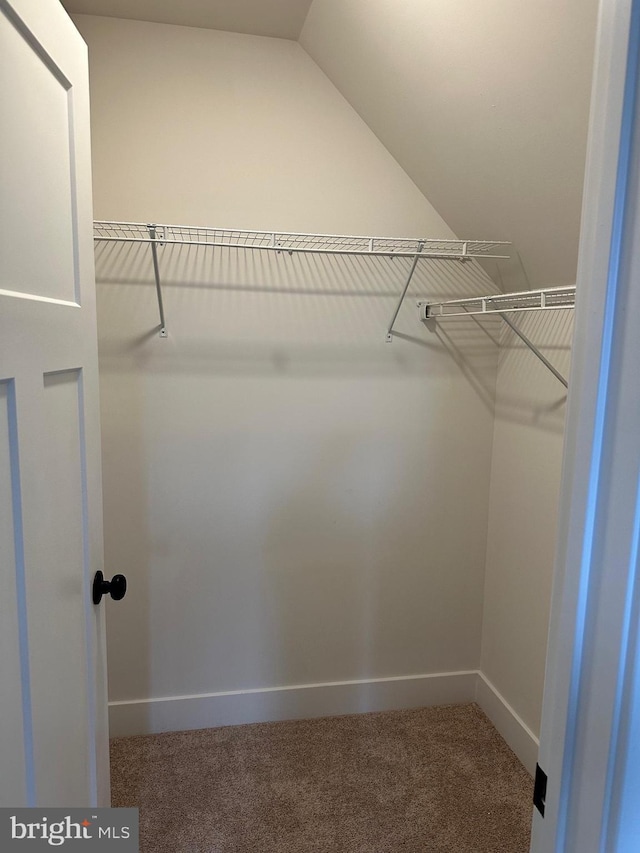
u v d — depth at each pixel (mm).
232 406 1891
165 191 1755
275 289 1862
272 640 2039
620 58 468
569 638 539
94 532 1065
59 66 865
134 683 1963
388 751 1900
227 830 1562
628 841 500
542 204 1416
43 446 808
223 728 2014
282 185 1824
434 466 2061
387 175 1881
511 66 1147
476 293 1993
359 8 1390
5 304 675
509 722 1940
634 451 468
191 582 1950
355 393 1967
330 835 1551
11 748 705
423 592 2125
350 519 2029
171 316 1807
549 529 1729
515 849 1518
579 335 536
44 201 816
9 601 701
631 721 486
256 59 1763
